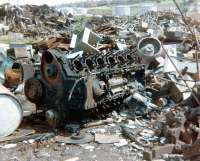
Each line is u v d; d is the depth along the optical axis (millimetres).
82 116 4492
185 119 3965
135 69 5102
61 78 4398
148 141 4016
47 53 4535
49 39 8773
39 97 4641
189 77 5941
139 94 5031
